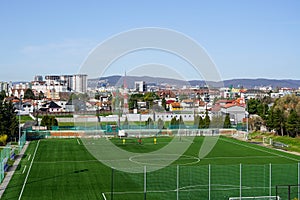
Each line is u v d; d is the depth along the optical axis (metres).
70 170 42.03
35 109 132.50
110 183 35.50
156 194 31.39
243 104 91.94
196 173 39.66
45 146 61.22
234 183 35.12
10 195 31.30
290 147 60.41
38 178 37.88
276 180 36.12
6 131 66.69
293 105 77.31
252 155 53.06
